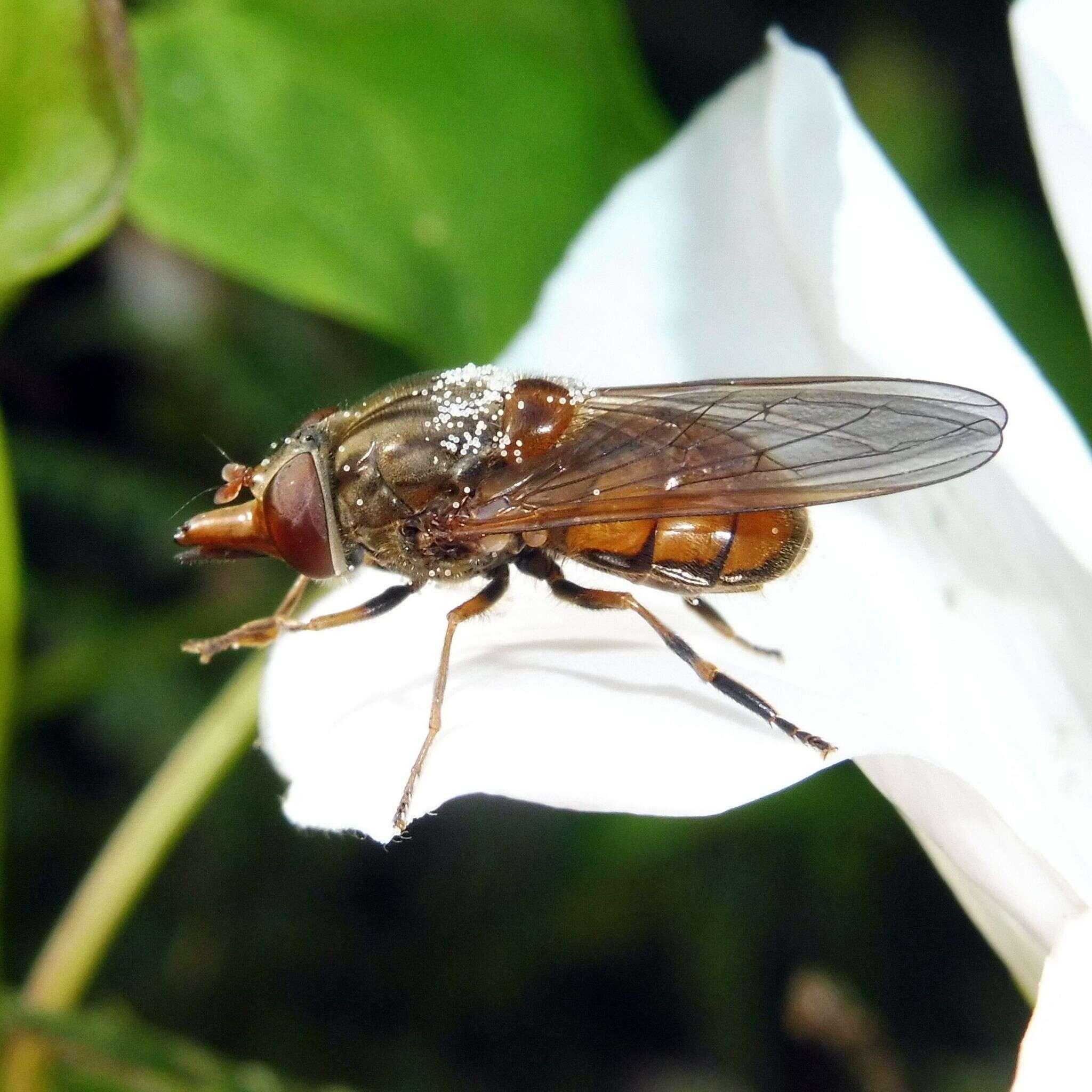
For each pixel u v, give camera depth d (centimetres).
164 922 9
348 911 9
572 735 5
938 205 9
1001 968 8
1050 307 8
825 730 5
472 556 6
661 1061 9
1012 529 6
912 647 6
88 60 6
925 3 9
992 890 5
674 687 5
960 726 5
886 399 6
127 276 10
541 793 5
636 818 8
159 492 9
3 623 6
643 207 6
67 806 9
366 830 5
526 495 6
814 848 8
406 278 7
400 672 6
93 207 6
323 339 9
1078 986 5
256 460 9
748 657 6
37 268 6
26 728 9
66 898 9
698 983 9
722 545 6
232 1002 9
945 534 6
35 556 10
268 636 6
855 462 6
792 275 6
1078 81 5
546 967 9
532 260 7
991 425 5
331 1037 9
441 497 6
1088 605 5
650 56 11
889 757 5
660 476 6
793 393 6
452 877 9
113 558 10
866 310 5
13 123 6
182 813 6
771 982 8
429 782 5
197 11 7
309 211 7
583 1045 9
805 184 5
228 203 7
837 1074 8
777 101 6
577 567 6
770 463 6
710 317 6
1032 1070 5
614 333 6
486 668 5
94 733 9
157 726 9
